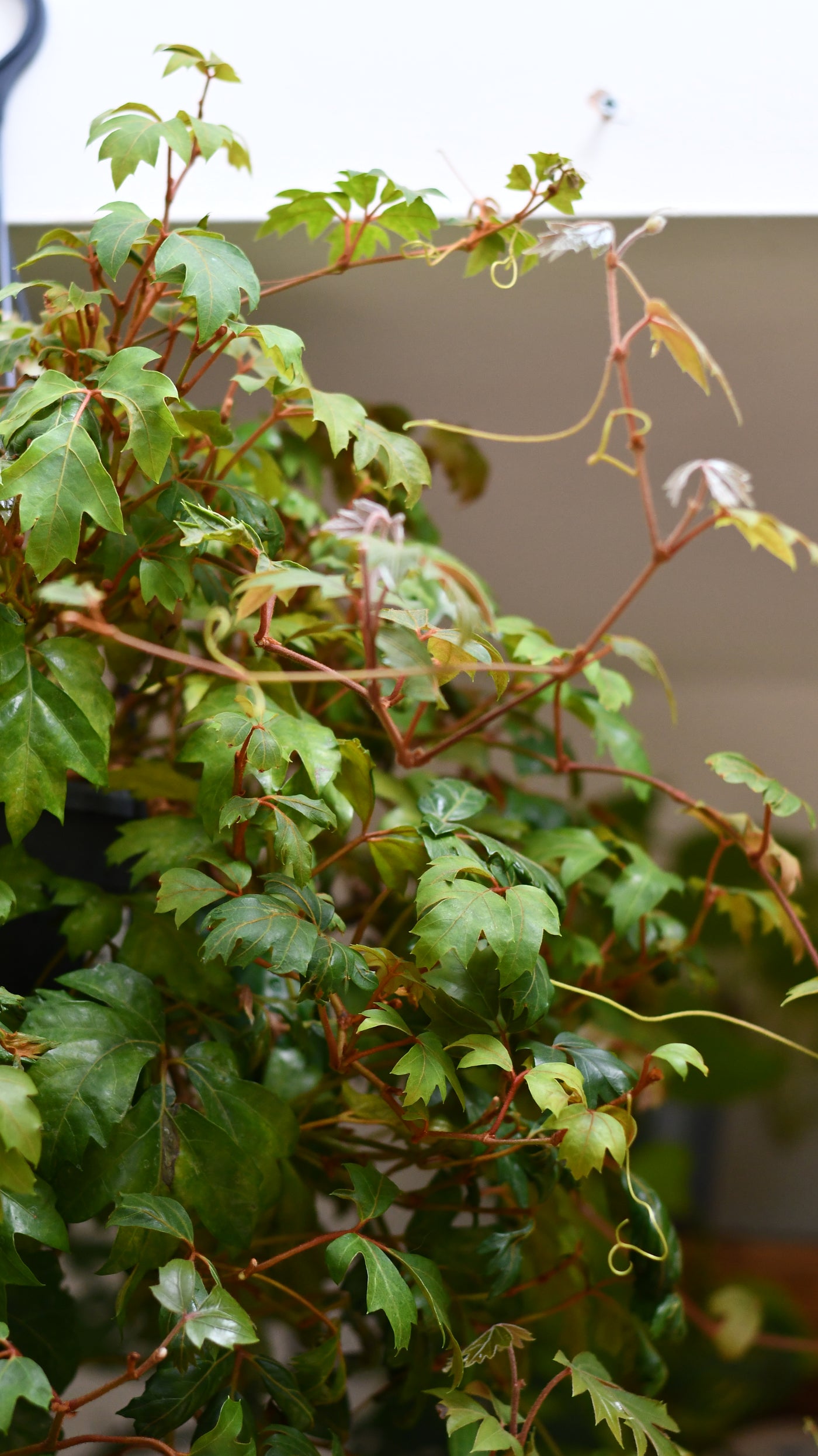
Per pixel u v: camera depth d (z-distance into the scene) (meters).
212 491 1.82
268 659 1.82
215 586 1.83
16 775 1.75
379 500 1.99
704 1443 2.03
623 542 2.41
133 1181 1.73
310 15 1.96
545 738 2.01
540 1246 1.86
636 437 1.77
